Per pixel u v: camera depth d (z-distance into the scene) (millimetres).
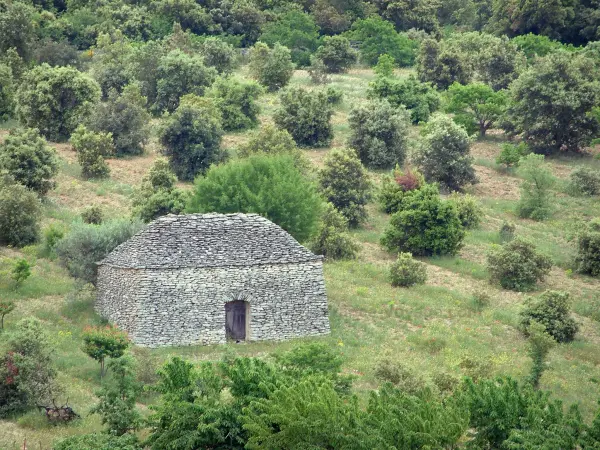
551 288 84438
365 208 101875
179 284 67250
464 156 112188
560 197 111375
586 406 58062
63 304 72375
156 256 67875
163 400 46250
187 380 47469
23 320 57094
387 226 99625
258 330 68750
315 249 88875
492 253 85312
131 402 46625
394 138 118812
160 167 96062
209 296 67812
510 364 64562
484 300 77750
